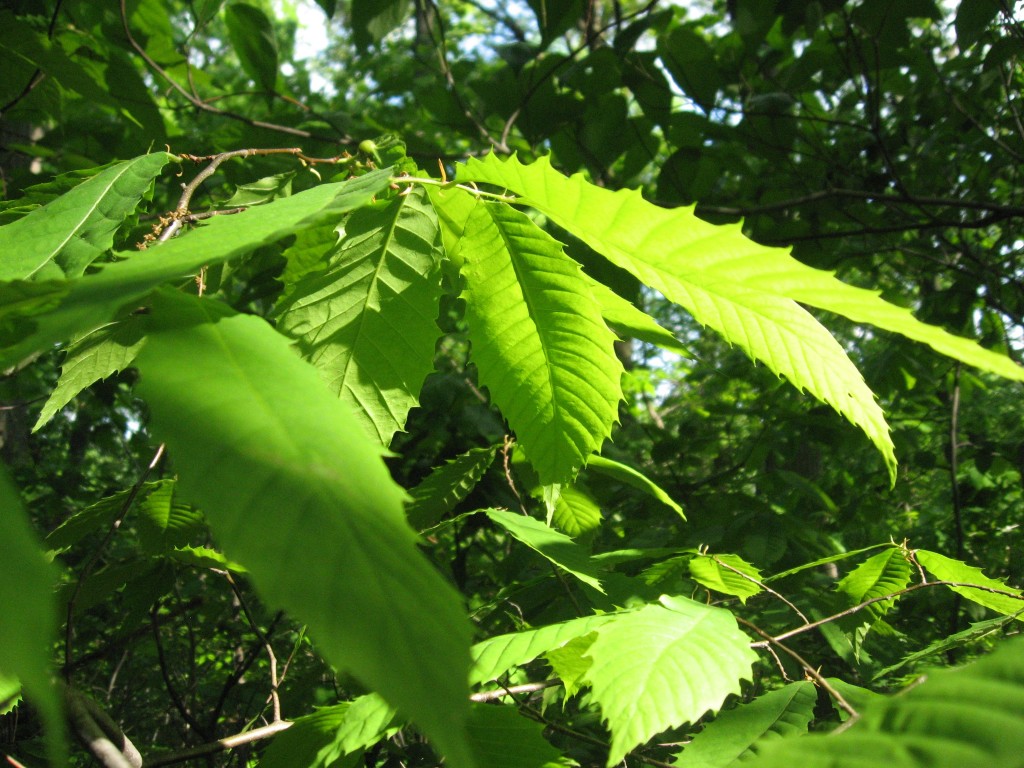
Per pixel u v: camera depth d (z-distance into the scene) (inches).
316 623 5.9
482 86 56.7
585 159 61.3
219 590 50.1
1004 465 79.7
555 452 18.3
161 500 21.7
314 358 17.1
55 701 5.1
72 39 47.8
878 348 87.0
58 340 8.5
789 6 53.2
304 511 7.0
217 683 58.4
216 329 9.9
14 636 5.1
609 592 21.0
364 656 5.8
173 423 7.9
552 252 16.7
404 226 17.1
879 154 71.5
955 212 73.9
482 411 54.2
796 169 71.7
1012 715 8.7
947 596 54.1
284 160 48.8
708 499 54.6
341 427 8.7
